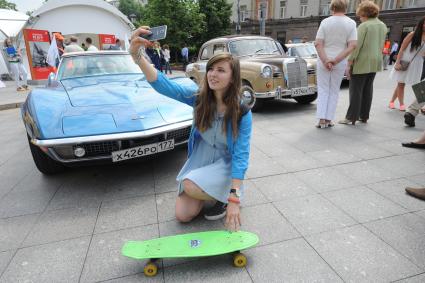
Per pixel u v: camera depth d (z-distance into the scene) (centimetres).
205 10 3005
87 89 360
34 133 272
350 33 439
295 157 371
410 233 222
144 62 204
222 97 203
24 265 202
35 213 264
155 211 261
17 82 1171
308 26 3247
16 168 370
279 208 259
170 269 194
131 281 186
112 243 221
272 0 3378
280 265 194
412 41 534
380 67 466
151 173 338
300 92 601
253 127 516
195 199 234
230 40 684
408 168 331
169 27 2655
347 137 441
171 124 298
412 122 479
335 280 180
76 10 1770
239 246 190
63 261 204
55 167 333
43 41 1378
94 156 276
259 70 577
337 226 232
